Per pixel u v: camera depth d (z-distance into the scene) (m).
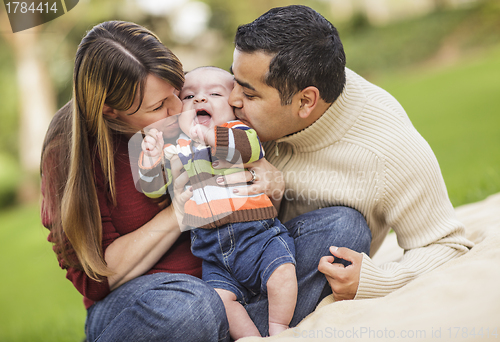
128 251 1.56
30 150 14.65
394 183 1.60
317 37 1.50
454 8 17.03
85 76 1.50
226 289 1.56
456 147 6.63
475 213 2.41
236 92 1.61
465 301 1.25
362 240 1.60
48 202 1.59
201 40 18.53
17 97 15.02
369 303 1.43
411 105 10.91
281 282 1.48
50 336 3.95
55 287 6.40
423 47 15.66
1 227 10.98
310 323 1.42
